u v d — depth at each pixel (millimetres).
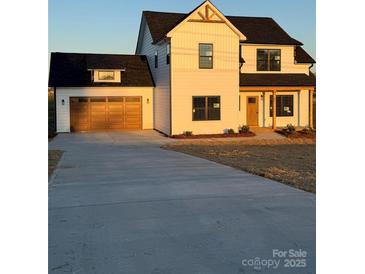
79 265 4988
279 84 25922
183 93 23859
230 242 5762
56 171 12062
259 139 23328
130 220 6855
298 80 26766
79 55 29031
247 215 7098
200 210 7453
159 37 26844
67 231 6289
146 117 28141
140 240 5863
